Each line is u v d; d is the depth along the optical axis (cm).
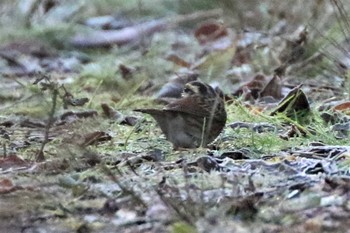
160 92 1565
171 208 878
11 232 858
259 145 1170
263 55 1722
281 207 880
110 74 1686
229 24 1827
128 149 1166
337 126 1263
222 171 1019
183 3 2231
